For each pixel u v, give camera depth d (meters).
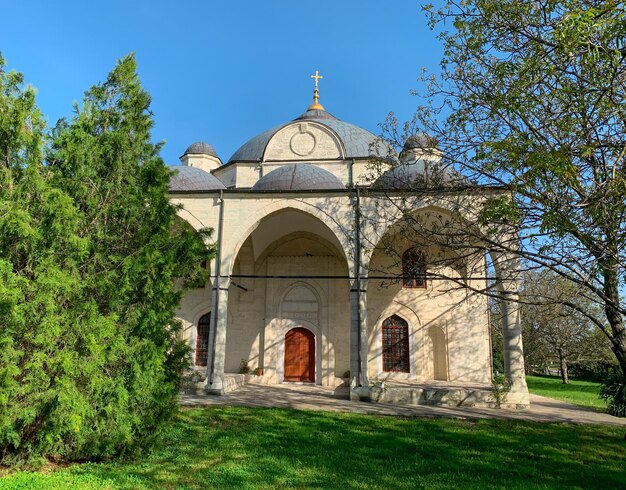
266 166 21.91
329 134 21.95
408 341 19.22
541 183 6.26
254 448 8.25
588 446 9.13
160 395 7.30
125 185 7.76
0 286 5.70
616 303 8.83
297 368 19.67
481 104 8.41
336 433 9.70
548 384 27.92
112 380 6.72
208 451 7.94
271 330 19.92
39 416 6.35
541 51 6.69
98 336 6.46
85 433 6.57
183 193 16.62
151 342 7.09
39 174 6.84
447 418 11.73
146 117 8.21
